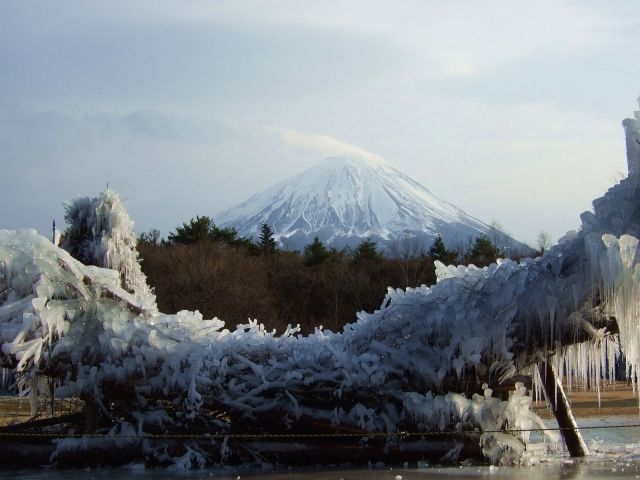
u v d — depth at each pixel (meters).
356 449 16.55
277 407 16.62
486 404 16.39
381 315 17.55
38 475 15.17
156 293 51.53
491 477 14.35
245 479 14.50
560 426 17.73
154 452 16.25
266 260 71.94
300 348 17.55
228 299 52.50
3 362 16.28
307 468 16.08
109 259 22.80
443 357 16.70
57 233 21.80
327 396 17.00
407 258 79.12
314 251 79.38
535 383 17.69
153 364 16.53
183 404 16.56
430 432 16.44
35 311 16.08
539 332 16.77
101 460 16.20
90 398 16.53
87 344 16.45
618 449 18.80
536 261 17.06
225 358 16.70
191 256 59.09
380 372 16.72
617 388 39.50
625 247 15.77
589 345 17.34
